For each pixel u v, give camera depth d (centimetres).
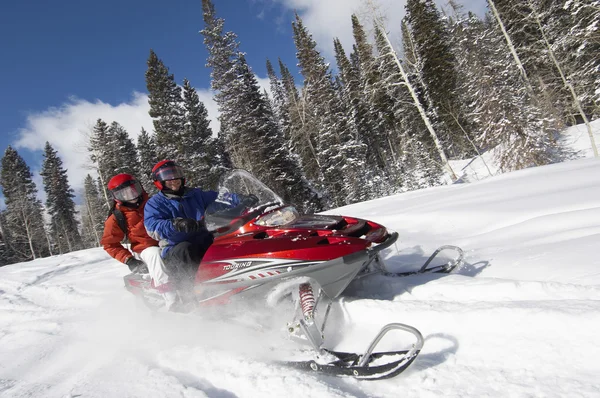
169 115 2620
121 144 3981
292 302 307
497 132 1980
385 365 204
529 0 1988
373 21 1872
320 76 2938
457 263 346
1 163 4097
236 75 2597
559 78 1975
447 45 2669
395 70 2098
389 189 2667
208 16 2617
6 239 3916
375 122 3331
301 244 293
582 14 1834
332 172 2866
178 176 384
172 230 356
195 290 338
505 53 2227
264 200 372
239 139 2617
